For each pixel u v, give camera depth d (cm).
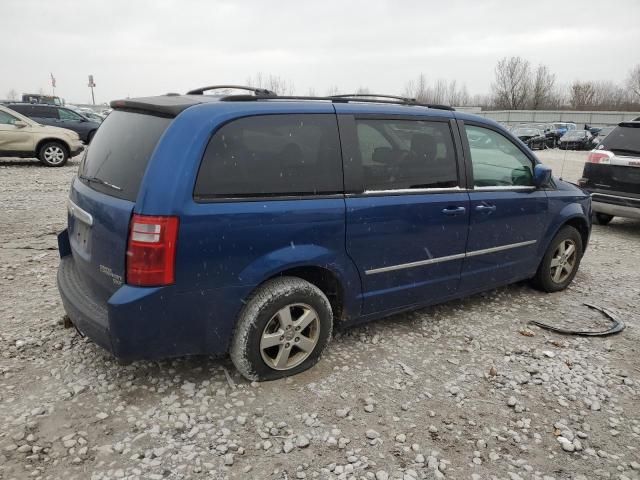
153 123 300
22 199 882
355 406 308
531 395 331
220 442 271
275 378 328
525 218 459
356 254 345
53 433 272
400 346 386
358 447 273
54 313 414
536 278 514
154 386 317
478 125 428
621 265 638
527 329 426
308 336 340
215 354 329
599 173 812
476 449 278
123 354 282
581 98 7481
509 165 451
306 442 274
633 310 482
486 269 439
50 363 339
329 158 331
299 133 321
